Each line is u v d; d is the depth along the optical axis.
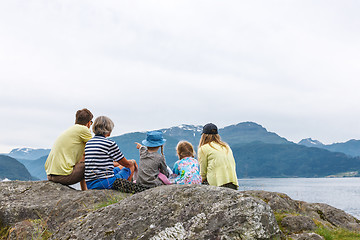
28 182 7.61
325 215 6.98
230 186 7.96
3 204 6.64
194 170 7.73
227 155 8.09
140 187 7.20
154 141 7.61
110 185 7.28
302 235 5.24
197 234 4.18
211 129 8.43
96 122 7.77
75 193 7.02
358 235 5.74
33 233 5.77
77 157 7.95
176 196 4.73
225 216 4.25
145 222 4.53
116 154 7.58
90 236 4.66
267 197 7.05
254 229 4.11
